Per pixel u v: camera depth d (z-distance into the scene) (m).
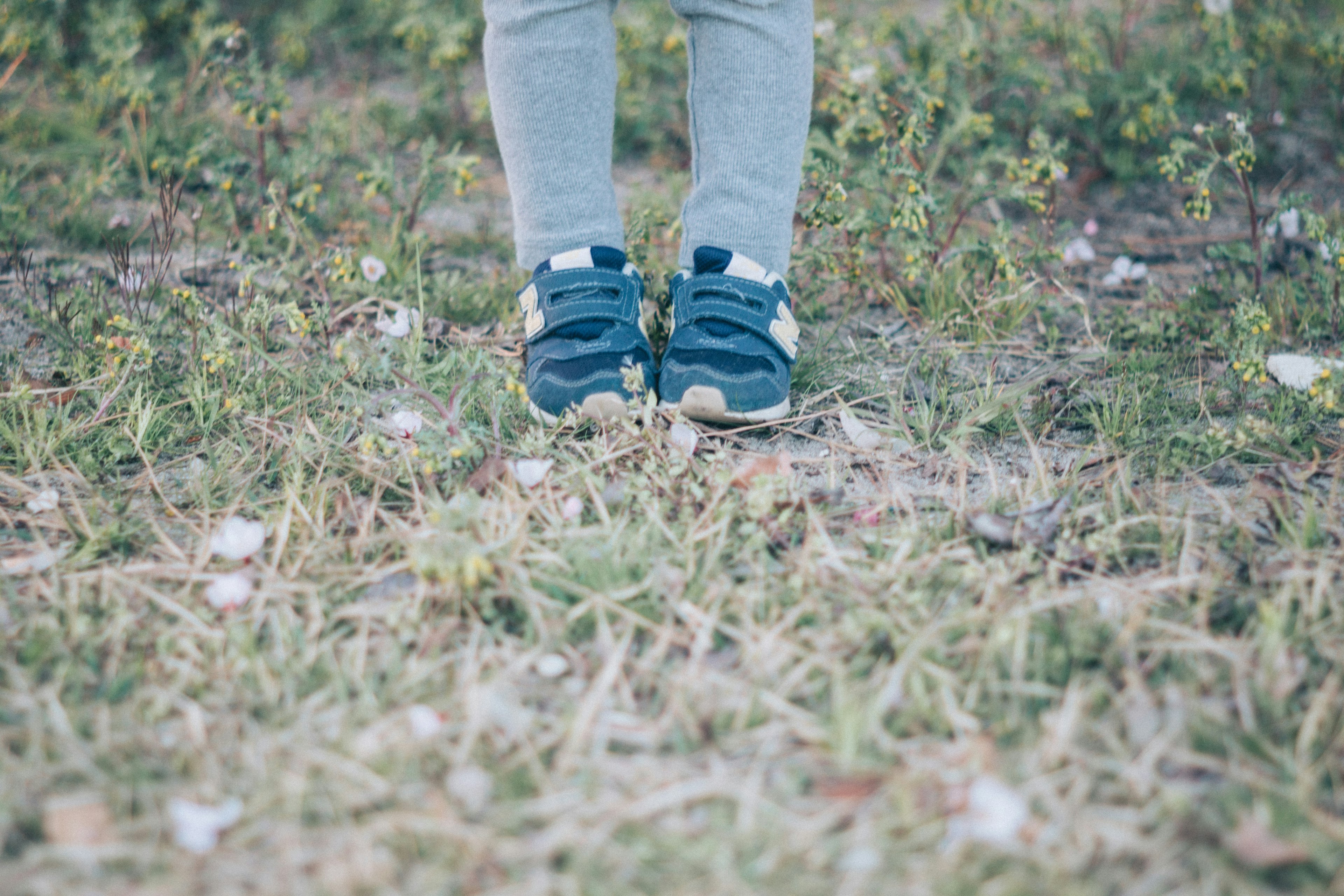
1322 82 3.27
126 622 1.38
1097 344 2.22
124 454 1.80
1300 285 2.35
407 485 1.72
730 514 1.56
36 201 2.74
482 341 2.24
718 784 1.18
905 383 2.08
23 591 1.47
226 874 1.08
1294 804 1.12
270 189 2.37
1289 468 1.69
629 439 1.78
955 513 1.63
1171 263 2.62
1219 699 1.27
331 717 1.26
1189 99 3.24
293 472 1.74
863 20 3.75
